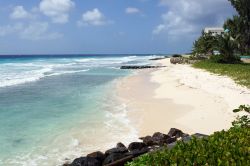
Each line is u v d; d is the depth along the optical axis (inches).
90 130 570.9
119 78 1509.6
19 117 675.4
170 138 477.4
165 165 211.3
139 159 234.7
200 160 207.3
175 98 859.4
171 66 2383.1
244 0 2518.5
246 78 1110.4
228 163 197.8
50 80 1416.1
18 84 1242.6
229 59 2003.0
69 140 519.5
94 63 3280.0
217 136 256.4
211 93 879.7
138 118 652.7
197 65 1987.0
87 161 397.7
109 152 423.8
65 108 764.0
